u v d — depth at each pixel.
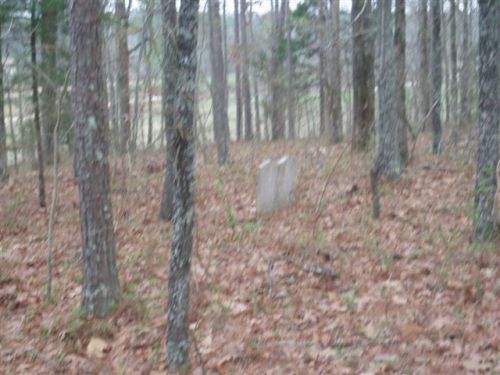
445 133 15.91
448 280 6.17
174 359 4.81
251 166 13.41
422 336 5.19
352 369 4.75
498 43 6.52
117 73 12.46
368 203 9.11
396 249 7.19
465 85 15.97
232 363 4.97
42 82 10.70
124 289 6.45
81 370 5.07
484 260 6.49
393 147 10.22
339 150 14.19
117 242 8.17
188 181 4.55
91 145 5.73
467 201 8.58
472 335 5.11
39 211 10.53
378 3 10.09
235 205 9.77
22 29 10.77
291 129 22.20
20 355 5.37
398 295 6.00
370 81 12.76
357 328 5.43
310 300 6.07
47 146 15.55
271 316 5.78
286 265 6.96
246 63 21.11
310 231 8.01
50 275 6.47
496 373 4.50
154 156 14.91
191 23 4.38
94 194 5.81
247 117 25.08
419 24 17.22
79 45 5.54
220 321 5.70
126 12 9.05
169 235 8.32
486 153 6.71
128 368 5.02
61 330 5.72
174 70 4.94
